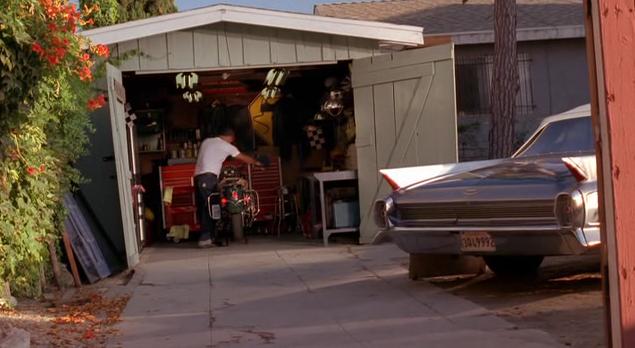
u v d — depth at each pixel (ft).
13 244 24.94
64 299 28.09
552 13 62.28
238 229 42.80
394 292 26.07
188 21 37.42
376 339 20.18
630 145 11.41
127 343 21.01
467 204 23.61
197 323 23.12
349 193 40.16
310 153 49.80
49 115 27.48
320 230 41.75
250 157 43.27
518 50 59.93
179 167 45.47
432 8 67.05
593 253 24.47
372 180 38.81
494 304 23.66
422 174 26.43
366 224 38.68
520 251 22.94
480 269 28.12
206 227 41.14
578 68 60.29
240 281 30.09
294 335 21.11
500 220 23.04
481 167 26.66
